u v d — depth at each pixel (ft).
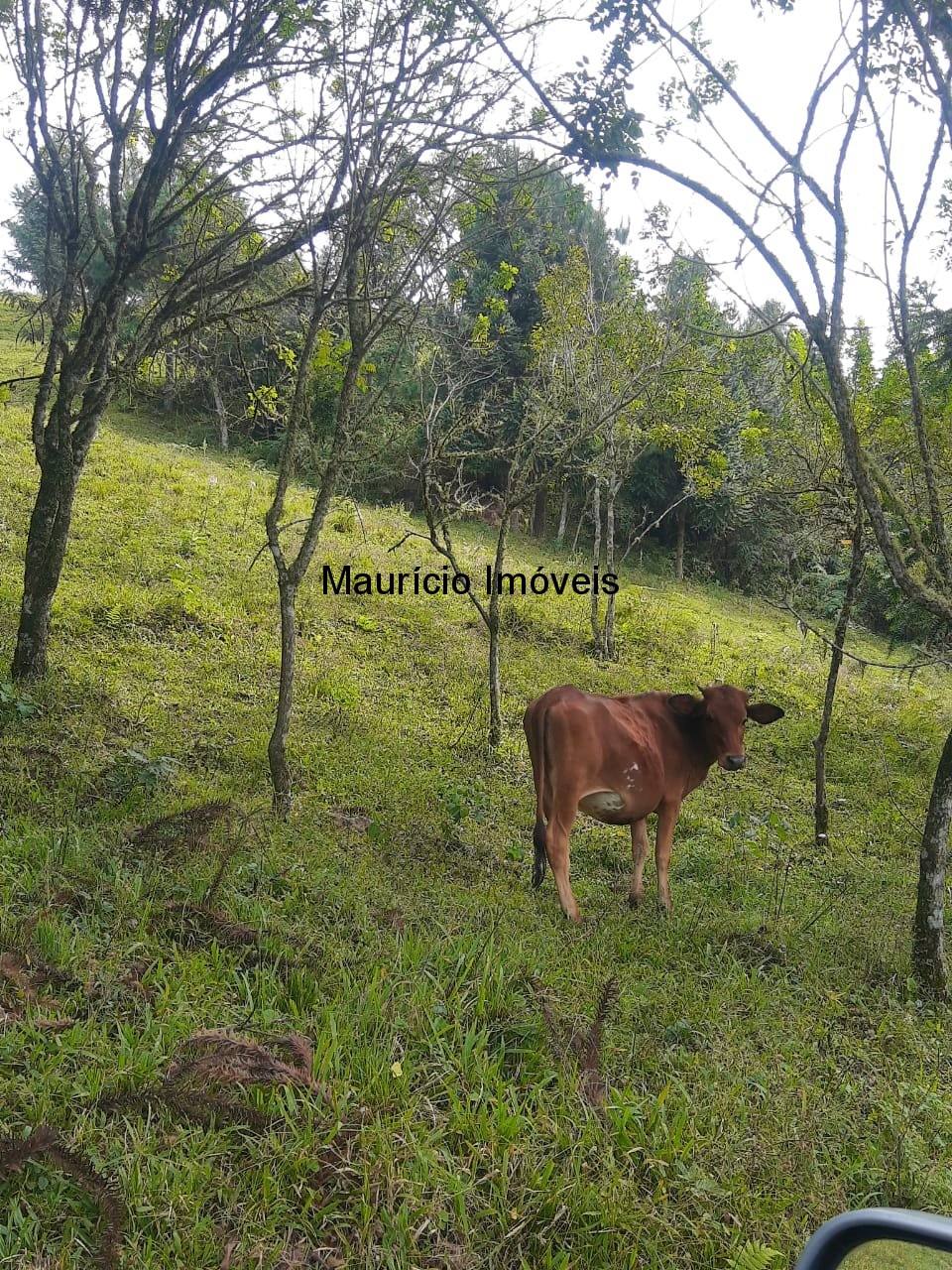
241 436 91.66
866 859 33.63
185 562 49.67
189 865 19.70
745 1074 15.56
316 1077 12.87
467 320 44.57
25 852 18.38
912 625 59.88
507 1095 13.44
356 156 24.75
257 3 26.32
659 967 20.17
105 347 31.09
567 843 23.66
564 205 28.50
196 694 34.60
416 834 26.04
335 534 62.08
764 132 18.22
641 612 64.13
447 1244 10.64
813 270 18.86
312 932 17.69
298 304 32.53
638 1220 11.46
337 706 36.37
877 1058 17.47
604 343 49.42
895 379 35.53
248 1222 10.48
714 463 52.13
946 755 21.68
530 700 43.06
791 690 54.95
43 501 30.99
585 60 19.02
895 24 18.95
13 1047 12.26
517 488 38.32
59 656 34.35
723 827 33.65
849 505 33.60
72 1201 10.27
